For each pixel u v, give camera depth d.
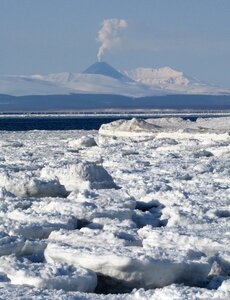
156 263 18.95
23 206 28.36
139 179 39.66
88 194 30.34
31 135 117.62
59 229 23.97
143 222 26.81
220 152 60.78
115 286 19.19
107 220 25.38
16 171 42.25
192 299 16.52
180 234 22.72
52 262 19.86
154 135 94.50
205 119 115.50
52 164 44.28
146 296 17.14
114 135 100.44
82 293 17.80
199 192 34.50
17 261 19.94
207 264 19.56
